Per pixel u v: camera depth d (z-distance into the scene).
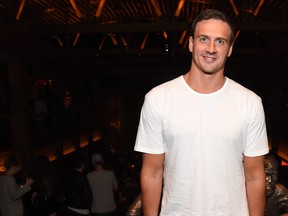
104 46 15.14
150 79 19.58
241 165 1.27
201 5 8.52
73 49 13.21
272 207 2.18
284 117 11.79
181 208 1.27
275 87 13.38
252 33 13.62
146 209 1.36
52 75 12.49
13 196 3.71
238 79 19.11
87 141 15.80
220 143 1.21
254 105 1.23
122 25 8.77
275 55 11.21
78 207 4.16
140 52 13.52
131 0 8.16
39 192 4.76
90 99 17.59
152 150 1.30
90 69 15.82
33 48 8.99
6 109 9.05
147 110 1.28
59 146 11.59
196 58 1.21
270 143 13.48
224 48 1.20
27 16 8.79
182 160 1.24
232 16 9.15
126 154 15.99
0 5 7.72
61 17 9.16
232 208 1.24
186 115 1.22
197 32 1.22
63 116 12.80
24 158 8.77
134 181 7.34
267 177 2.15
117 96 21.83
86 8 8.43
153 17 9.48
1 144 8.99
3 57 8.32
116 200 6.10
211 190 1.23
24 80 8.98
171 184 1.28
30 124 9.30
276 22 8.43
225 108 1.21
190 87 1.25
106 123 19.86
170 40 13.94
